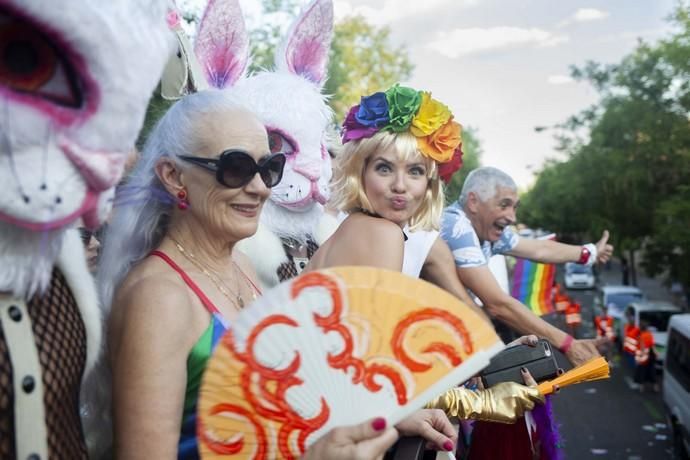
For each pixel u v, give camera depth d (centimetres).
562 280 4009
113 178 128
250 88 307
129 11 126
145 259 179
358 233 213
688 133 2036
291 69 332
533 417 244
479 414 221
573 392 1346
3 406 130
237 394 139
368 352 139
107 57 121
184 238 183
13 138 116
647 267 1994
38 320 139
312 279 137
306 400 140
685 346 868
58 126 120
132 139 131
